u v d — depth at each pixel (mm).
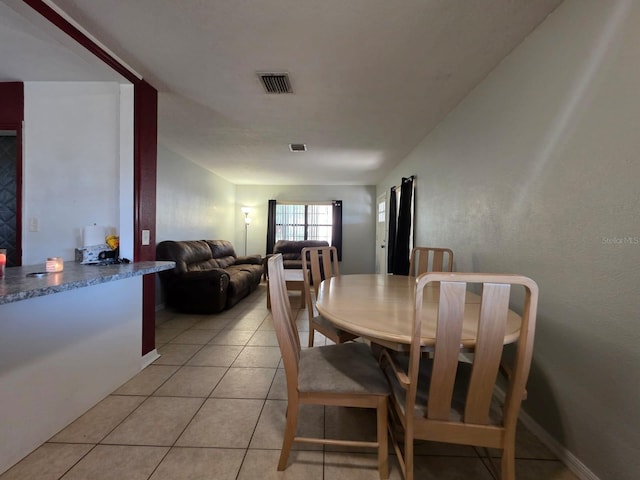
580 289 1278
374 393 1232
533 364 1555
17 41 1729
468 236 2324
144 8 1495
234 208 6906
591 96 1232
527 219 1627
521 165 1681
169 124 3072
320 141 3598
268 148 3949
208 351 2537
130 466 1288
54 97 2211
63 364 1533
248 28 1630
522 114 1676
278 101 2520
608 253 1153
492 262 1976
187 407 1725
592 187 1224
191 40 1743
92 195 2221
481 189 2125
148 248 2303
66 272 1647
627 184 1083
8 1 1386
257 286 5539
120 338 1957
